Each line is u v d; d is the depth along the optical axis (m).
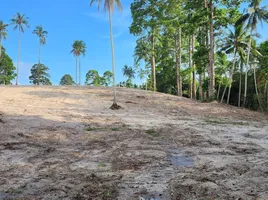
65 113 20.86
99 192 6.90
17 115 18.55
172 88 57.28
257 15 29.91
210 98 31.66
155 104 28.39
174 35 44.31
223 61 38.59
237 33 32.12
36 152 11.03
